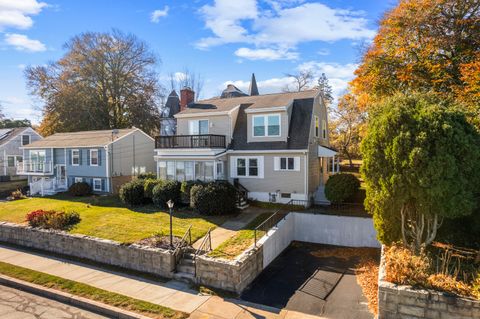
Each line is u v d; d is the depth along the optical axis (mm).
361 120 32938
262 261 12133
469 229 10180
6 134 41531
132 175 28531
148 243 12711
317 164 20906
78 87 39062
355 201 18531
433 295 7082
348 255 13898
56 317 8922
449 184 8250
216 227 15031
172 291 10281
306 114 19812
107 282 11047
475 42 17625
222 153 20219
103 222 16141
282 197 19109
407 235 9906
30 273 11922
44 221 16062
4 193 29609
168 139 21781
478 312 6699
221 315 8680
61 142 29703
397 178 8805
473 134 8773
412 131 8695
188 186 18438
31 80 40438
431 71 18078
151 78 43719
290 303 9414
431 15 18594
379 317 7617
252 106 20516
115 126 42094
